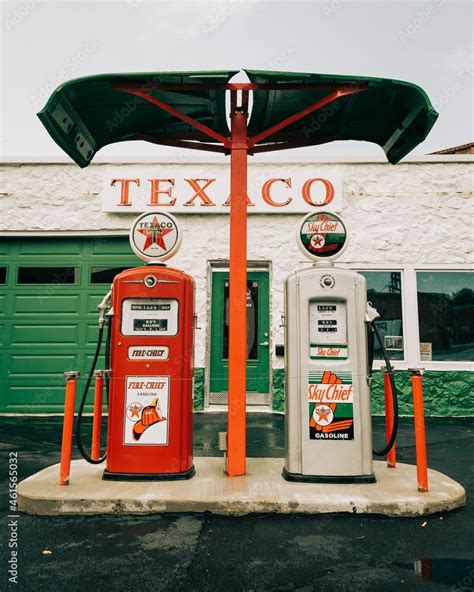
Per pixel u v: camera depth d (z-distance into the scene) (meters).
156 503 3.41
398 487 3.74
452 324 7.97
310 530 3.13
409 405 7.75
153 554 2.79
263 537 3.03
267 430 6.40
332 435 3.90
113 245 8.27
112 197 8.10
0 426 6.98
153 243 4.30
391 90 4.15
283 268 8.00
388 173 8.12
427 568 2.65
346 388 3.96
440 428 6.80
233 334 4.12
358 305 4.06
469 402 7.69
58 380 8.00
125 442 3.92
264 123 4.88
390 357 7.89
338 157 8.11
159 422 3.95
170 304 4.08
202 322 7.89
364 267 8.00
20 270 8.26
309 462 3.87
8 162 8.20
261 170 8.09
